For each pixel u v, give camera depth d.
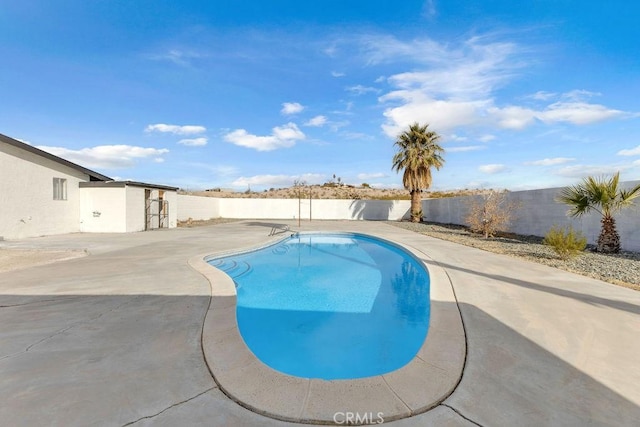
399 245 9.93
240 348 2.78
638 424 1.82
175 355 2.64
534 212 11.37
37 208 11.57
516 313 3.64
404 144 20.11
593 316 3.54
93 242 10.12
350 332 4.11
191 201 21.81
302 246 11.72
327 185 55.22
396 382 2.27
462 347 2.79
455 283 5.00
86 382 2.22
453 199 18.58
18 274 5.61
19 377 2.28
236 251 8.84
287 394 2.11
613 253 7.67
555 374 2.35
